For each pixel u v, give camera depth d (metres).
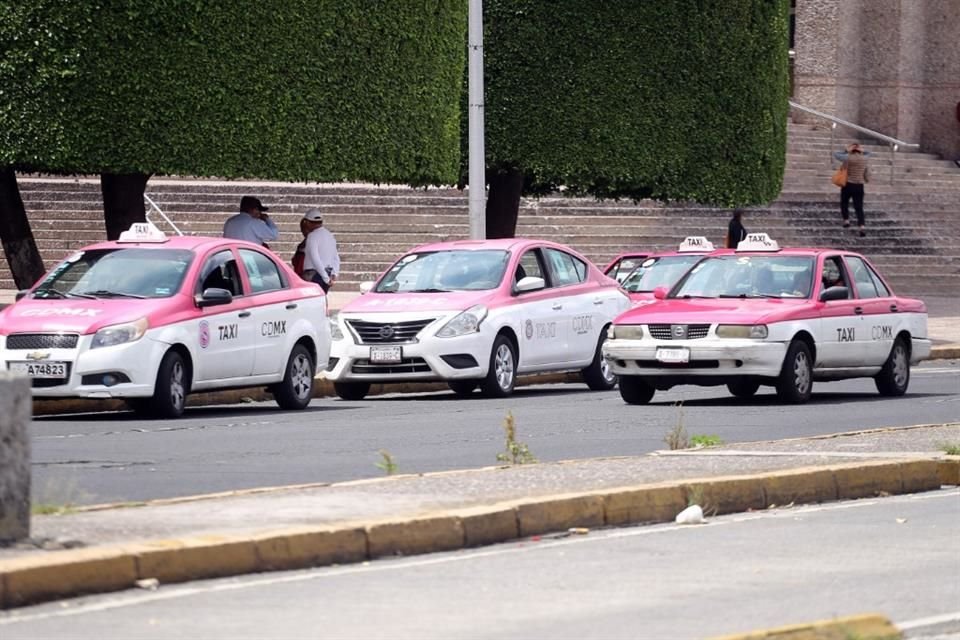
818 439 33.25
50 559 19.25
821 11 117.75
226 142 57.34
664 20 71.44
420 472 30.05
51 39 54.28
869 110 119.69
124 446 34.41
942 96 120.62
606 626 18.20
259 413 43.34
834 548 23.22
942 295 97.69
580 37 70.00
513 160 70.25
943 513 26.52
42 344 39.31
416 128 63.16
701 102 72.88
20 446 20.31
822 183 107.50
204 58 56.59
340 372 48.22
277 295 44.19
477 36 59.84
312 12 59.12
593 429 38.56
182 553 20.20
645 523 25.27
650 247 91.50
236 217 58.34
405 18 62.22
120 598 19.23
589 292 52.72
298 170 59.25
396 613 18.73
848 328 46.97
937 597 19.95
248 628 17.88
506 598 19.64
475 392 51.59
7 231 60.50
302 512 23.19
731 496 26.45
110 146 55.31
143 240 43.25
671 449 31.88
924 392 51.12
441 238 87.38
